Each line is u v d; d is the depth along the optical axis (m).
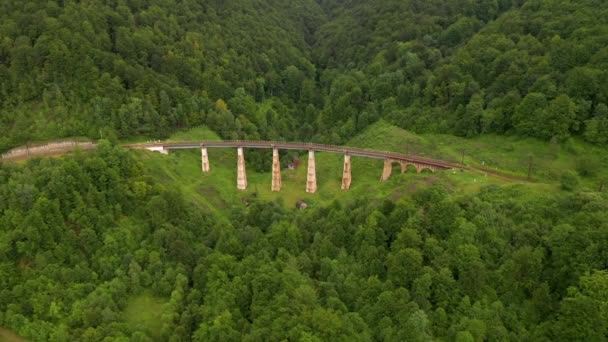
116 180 143.88
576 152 155.75
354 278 109.25
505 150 171.00
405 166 178.50
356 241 119.94
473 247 104.88
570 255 101.25
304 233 134.62
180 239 136.88
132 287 125.06
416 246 109.25
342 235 125.12
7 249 121.56
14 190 128.38
